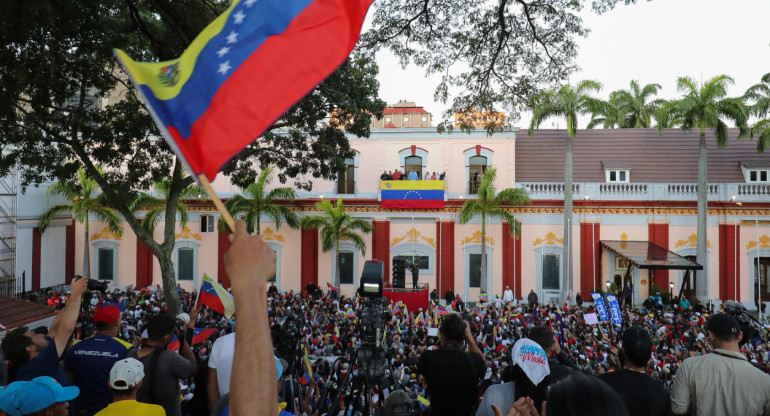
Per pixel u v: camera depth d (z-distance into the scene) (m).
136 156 20.05
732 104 31.88
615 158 37.50
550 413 2.22
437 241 36.38
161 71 3.72
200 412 5.75
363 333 6.51
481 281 33.97
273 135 22.55
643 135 38.78
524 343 4.31
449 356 5.11
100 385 5.47
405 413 5.18
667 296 32.59
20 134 17.16
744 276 34.06
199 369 5.86
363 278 8.22
